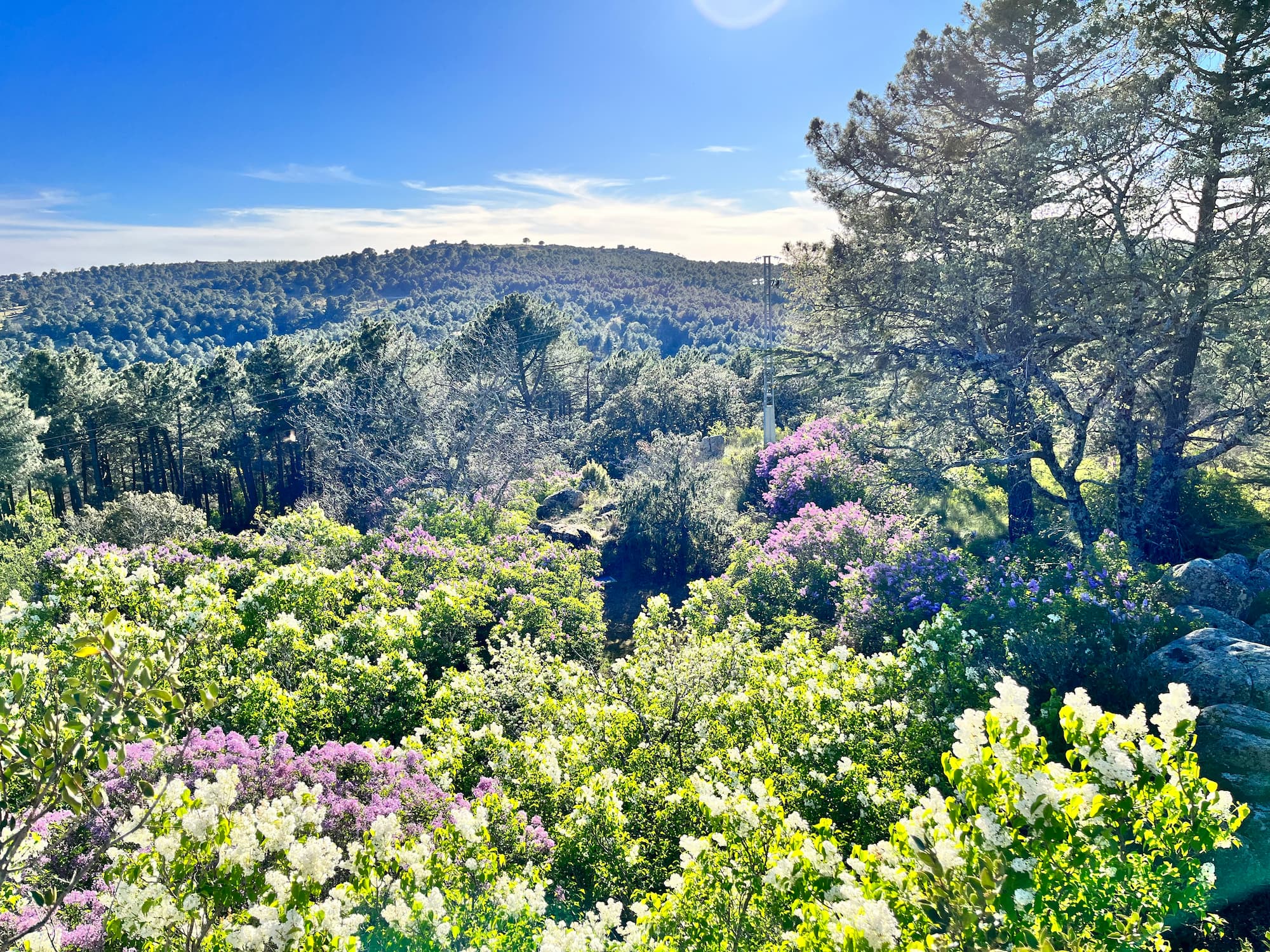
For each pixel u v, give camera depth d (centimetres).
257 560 1745
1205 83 1650
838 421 2455
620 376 6384
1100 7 1731
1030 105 1875
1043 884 340
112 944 471
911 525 1587
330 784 707
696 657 1092
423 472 3266
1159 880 354
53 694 323
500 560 1836
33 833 473
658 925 500
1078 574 1127
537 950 509
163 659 344
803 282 2345
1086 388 1752
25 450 4088
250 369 5197
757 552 1752
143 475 5594
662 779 820
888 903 394
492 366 4553
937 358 1894
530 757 827
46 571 1502
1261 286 1570
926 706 859
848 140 2122
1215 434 1883
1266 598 1183
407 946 467
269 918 381
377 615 1186
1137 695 912
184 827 390
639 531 2325
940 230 1858
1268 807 714
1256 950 607
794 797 722
